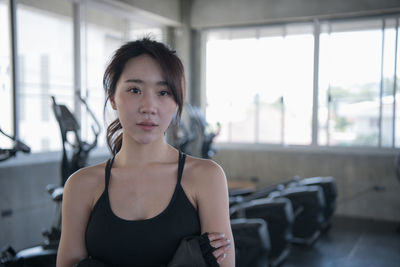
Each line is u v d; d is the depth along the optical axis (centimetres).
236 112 667
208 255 82
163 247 85
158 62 86
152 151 91
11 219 402
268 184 639
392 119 567
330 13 578
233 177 661
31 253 238
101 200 89
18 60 410
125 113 86
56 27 455
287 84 628
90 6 501
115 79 89
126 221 86
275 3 611
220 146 678
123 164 93
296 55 619
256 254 253
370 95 578
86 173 95
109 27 538
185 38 670
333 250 419
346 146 595
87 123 498
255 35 645
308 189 416
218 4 646
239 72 661
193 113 525
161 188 89
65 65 468
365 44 577
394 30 559
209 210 90
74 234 92
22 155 414
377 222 549
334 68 597
